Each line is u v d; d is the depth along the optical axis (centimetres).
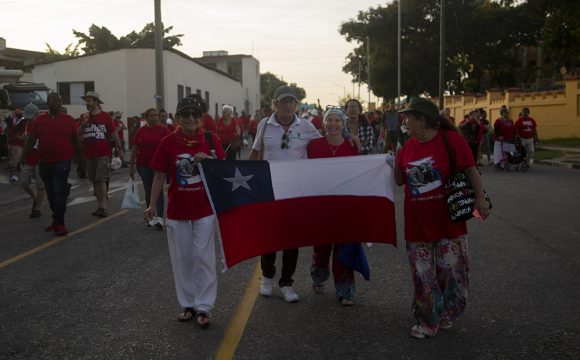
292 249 566
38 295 598
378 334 476
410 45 5066
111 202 1284
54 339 475
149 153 944
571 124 3200
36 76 3641
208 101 4653
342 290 548
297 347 450
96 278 660
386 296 579
